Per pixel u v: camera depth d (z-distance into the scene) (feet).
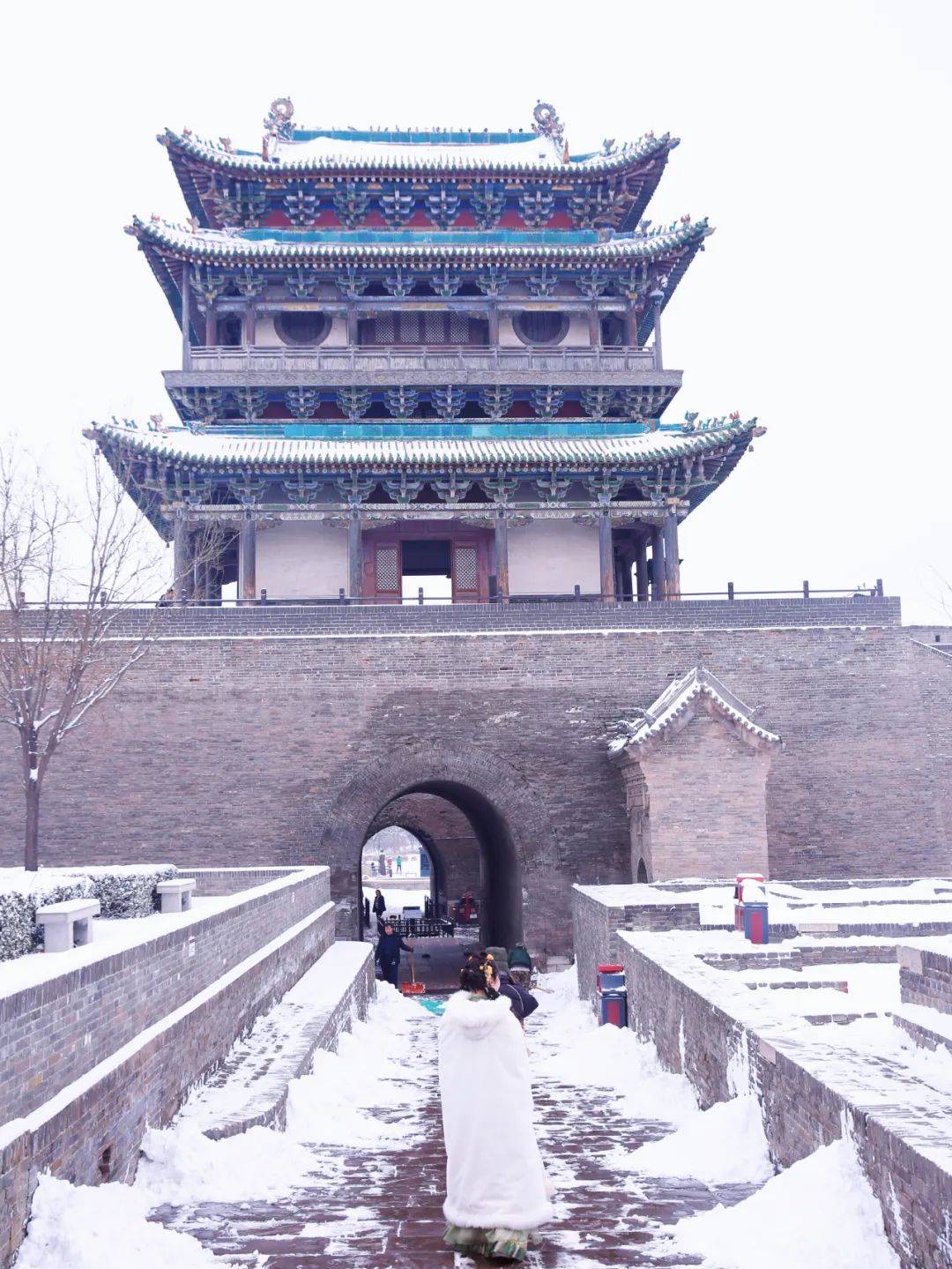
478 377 141.38
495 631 118.52
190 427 136.56
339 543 139.54
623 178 149.28
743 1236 26.30
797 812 117.08
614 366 145.38
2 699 109.40
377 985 106.73
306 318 147.13
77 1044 30.63
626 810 115.24
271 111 155.94
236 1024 52.16
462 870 186.80
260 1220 31.32
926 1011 43.70
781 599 120.67
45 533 99.04
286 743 114.42
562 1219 30.94
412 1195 34.19
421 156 152.15
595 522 139.33
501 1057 28.73
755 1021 37.73
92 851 110.73
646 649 118.62
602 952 78.74
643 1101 50.31
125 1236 26.30
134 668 114.01
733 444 137.59
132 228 137.18
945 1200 20.58
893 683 119.85
